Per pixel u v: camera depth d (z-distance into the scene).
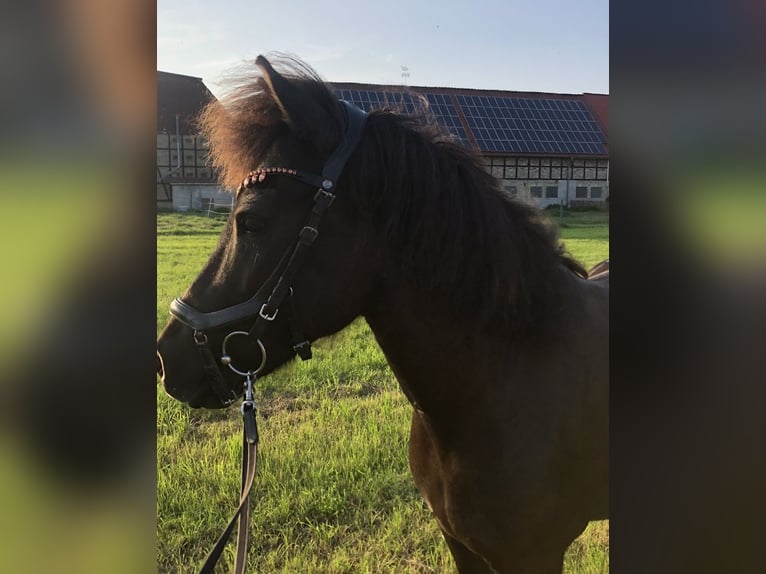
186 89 20.47
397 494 2.90
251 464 1.31
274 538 2.59
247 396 1.37
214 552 1.16
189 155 20.38
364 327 5.77
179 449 3.35
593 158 18.52
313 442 3.35
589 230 13.23
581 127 19.39
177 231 13.98
